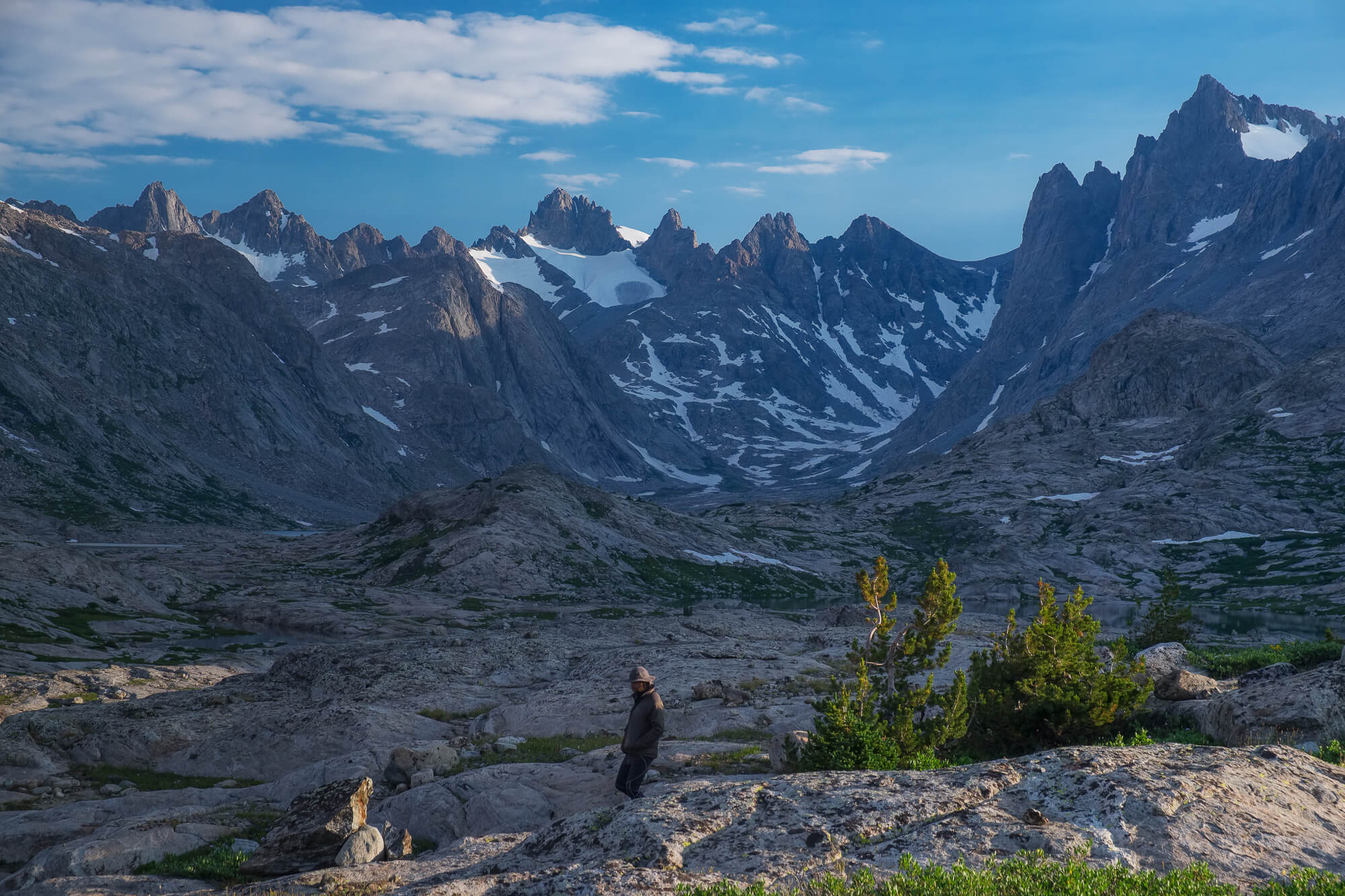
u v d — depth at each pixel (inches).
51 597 3885.3
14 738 1488.7
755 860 409.1
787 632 3358.8
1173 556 6815.9
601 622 3280.0
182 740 1462.8
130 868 798.5
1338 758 647.8
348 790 764.0
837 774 512.7
